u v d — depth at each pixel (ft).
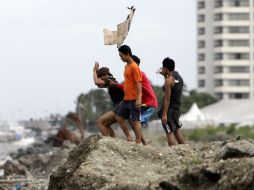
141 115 84.79
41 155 234.99
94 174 75.15
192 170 65.36
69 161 81.66
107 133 87.10
